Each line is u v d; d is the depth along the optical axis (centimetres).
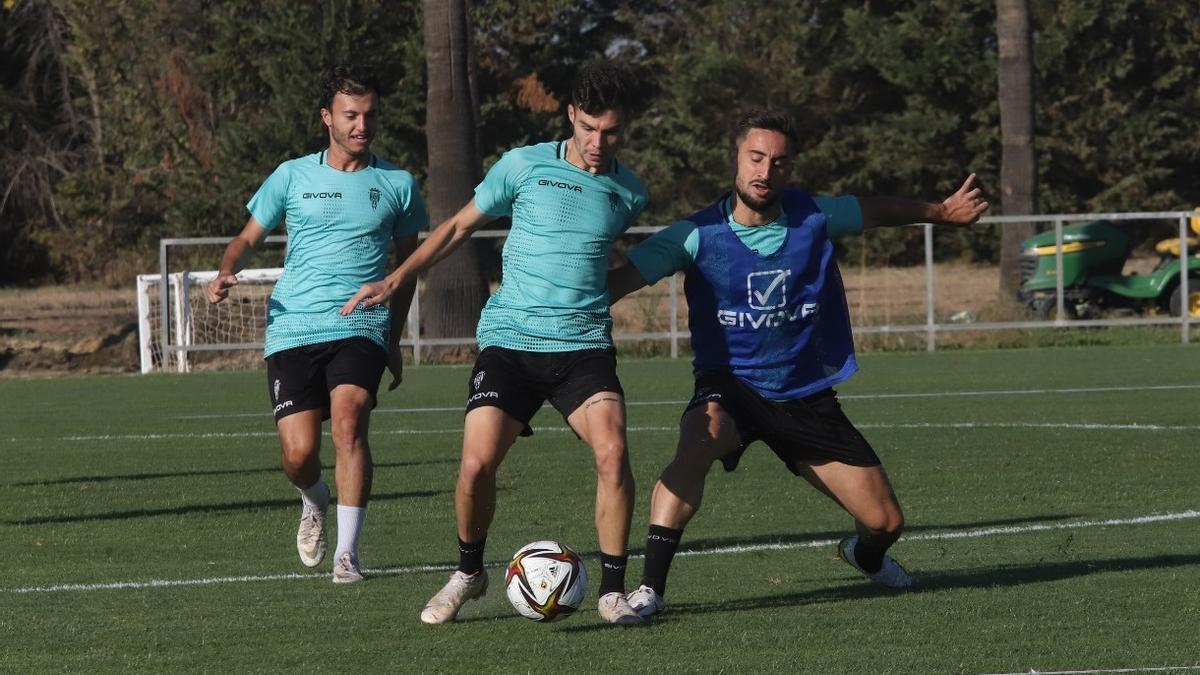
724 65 9631
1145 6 9712
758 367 1270
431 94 4750
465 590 1244
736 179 1233
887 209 1275
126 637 1201
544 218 1224
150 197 8950
